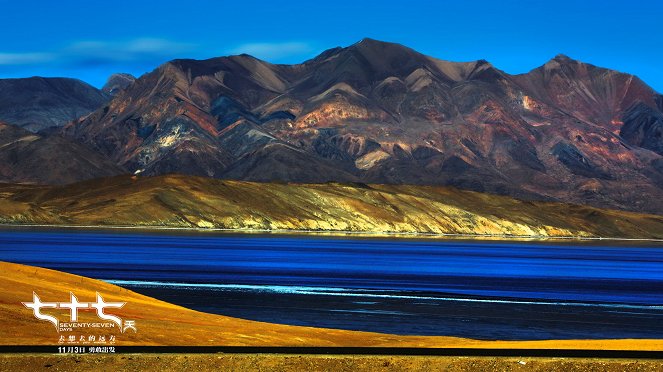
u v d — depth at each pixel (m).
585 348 58.97
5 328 56.09
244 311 113.75
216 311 112.94
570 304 143.88
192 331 63.16
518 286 189.12
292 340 66.62
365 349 57.22
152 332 60.44
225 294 140.88
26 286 71.25
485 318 115.00
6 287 68.88
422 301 139.75
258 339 64.25
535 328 104.88
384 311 119.50
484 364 50.75
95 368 48.12
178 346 56.72
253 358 50.78
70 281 81.50
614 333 102.19
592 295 168.00
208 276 186.38
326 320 105.62
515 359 52.06
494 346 60.91
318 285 170.00
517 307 134.25
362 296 145.62
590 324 111.75
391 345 67.44
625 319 120.06
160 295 136.62
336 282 180.50
